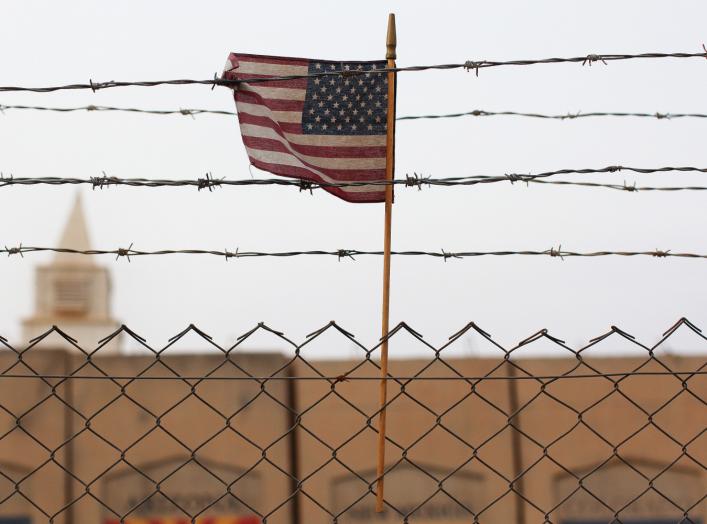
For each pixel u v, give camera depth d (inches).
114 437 693.9
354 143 231.8
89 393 697.0
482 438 712.4
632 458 709.3
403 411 711.7
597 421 711.7
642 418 706.2
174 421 700.0
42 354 695.1
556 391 714.8
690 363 707.4
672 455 703.1
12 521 679.1
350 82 233.0
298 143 230.5
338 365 710.5
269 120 231.5
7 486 681.0
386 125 232.5
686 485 703.7
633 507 710.5
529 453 713.0
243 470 700.0
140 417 697.0
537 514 708.0
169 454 696.4
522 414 712.4
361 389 710.5
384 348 197.2
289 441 705.0
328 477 703.7
